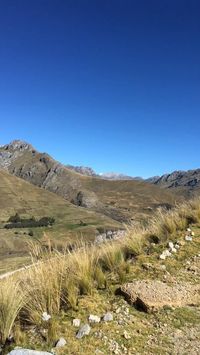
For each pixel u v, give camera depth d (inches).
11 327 83.7
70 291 96.1
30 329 85.9
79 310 93.4
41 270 99.0
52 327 83.5
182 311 95.7
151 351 80.2
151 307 94.8
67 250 110.8
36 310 90.6
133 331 87.0
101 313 93.3
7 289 88.7
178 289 102.6
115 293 102.7
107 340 82.7
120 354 78.9
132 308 96.1
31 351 71.2
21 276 101.7
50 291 94.2
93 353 78.2
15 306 86.1
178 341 84.2
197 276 113.2
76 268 106.9
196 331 87.9
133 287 100.5
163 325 89.9
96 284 106.5
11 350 76.8
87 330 84.6
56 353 77.5
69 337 83.0
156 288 100.8
